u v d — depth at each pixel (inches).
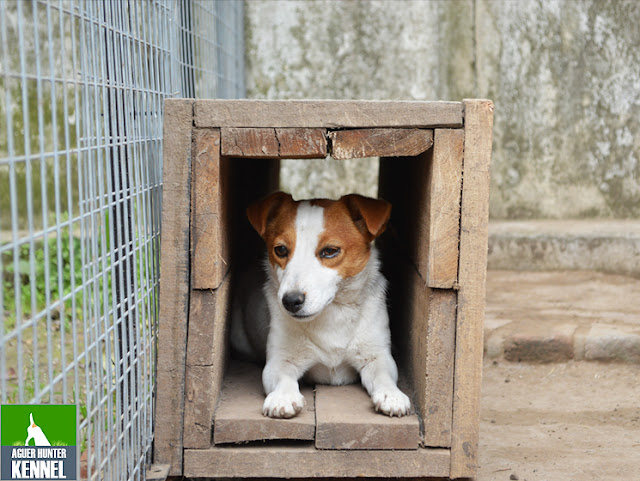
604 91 78.5
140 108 38.1
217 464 38.6
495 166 80.4
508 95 79.7
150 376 39.0
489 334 56.5
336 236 41.7
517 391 52.1
